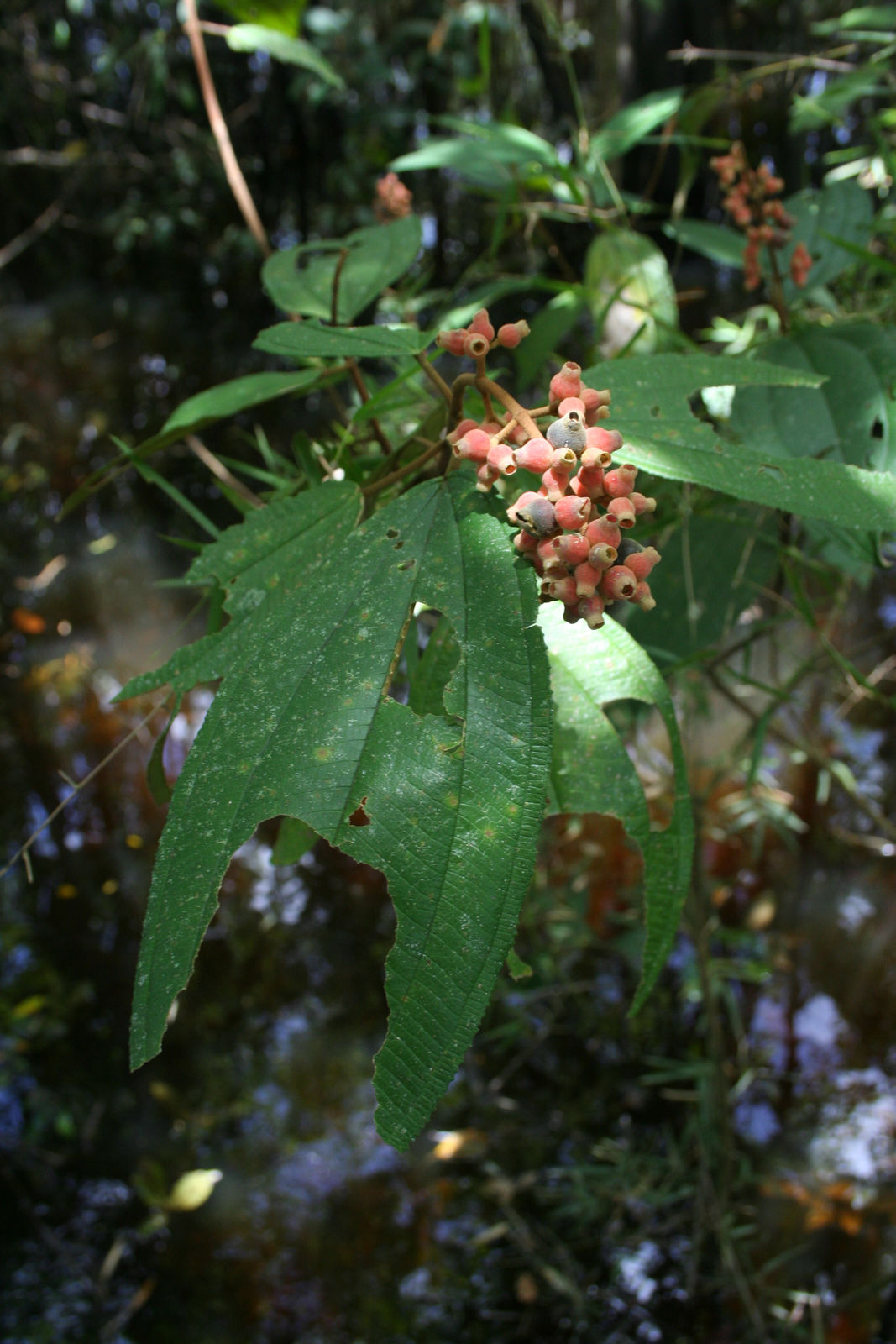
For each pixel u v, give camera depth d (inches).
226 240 75.9
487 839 12.7
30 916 39.1
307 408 65.3
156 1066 34.4
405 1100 12.0
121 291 79.3
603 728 15.4
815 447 19.7
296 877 40.9
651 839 15.2
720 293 50.4
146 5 75.0
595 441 13.4
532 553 13.8
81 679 50.5
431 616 22.9
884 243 28.9
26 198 80.4
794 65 30.3
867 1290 27.6
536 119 68.2
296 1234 29.8
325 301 19.6
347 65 68.2
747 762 35.3
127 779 44.9
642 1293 28.2
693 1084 33.0
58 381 72.6
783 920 37.2
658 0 41.9
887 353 20.2
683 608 23.8
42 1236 29.8
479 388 14.6
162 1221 30.1
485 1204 30.4
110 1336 27.2
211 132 76.1
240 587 15.5
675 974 36.1
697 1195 28.9
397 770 13.0
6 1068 34.1
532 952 36.4
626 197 28.6
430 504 14.9
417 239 20.3
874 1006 34.2
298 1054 34.6
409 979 12.3
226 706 14.0
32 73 77.4
